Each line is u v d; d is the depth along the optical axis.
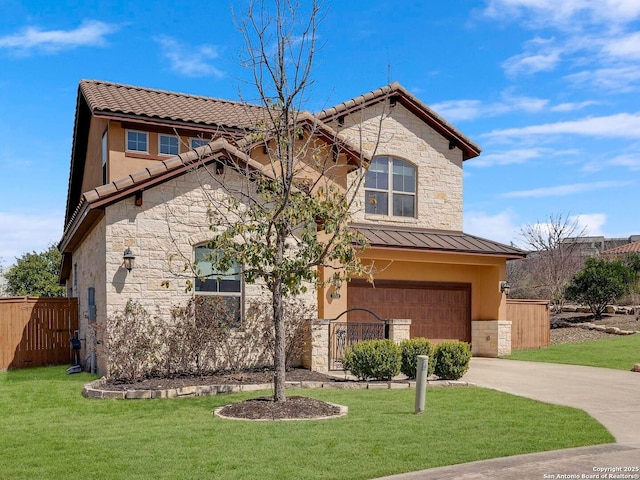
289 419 10.30
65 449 8.48
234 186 15.52
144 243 14.80
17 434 9.41
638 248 35.75
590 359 19.50
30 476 7.31
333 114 20.84
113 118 18.44
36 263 38.75
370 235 20.19
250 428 9.59
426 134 23.20
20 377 16.42
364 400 12.13
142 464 7.72
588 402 12.33
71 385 14.21
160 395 12.50
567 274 31.16
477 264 21.50
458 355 14.46
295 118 12.06
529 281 34.22
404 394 12.88
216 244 11.70
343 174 19.86
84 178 26.17
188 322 14.89
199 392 12.87
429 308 21.64
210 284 15.57
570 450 8.48
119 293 14.46
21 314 19.53
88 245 18.05
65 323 20.17
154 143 19.59
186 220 15.22
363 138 21.89
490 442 8.82
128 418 10.53
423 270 21.56
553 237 32.91
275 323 11.41
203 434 9.21
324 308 18.80
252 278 11.91
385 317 20.73
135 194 14.67
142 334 14.37
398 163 22.75
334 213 11.62
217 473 7.35
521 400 12.28
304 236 11.48
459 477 7.22
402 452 8.24
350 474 7.33
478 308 22.59
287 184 11.40
